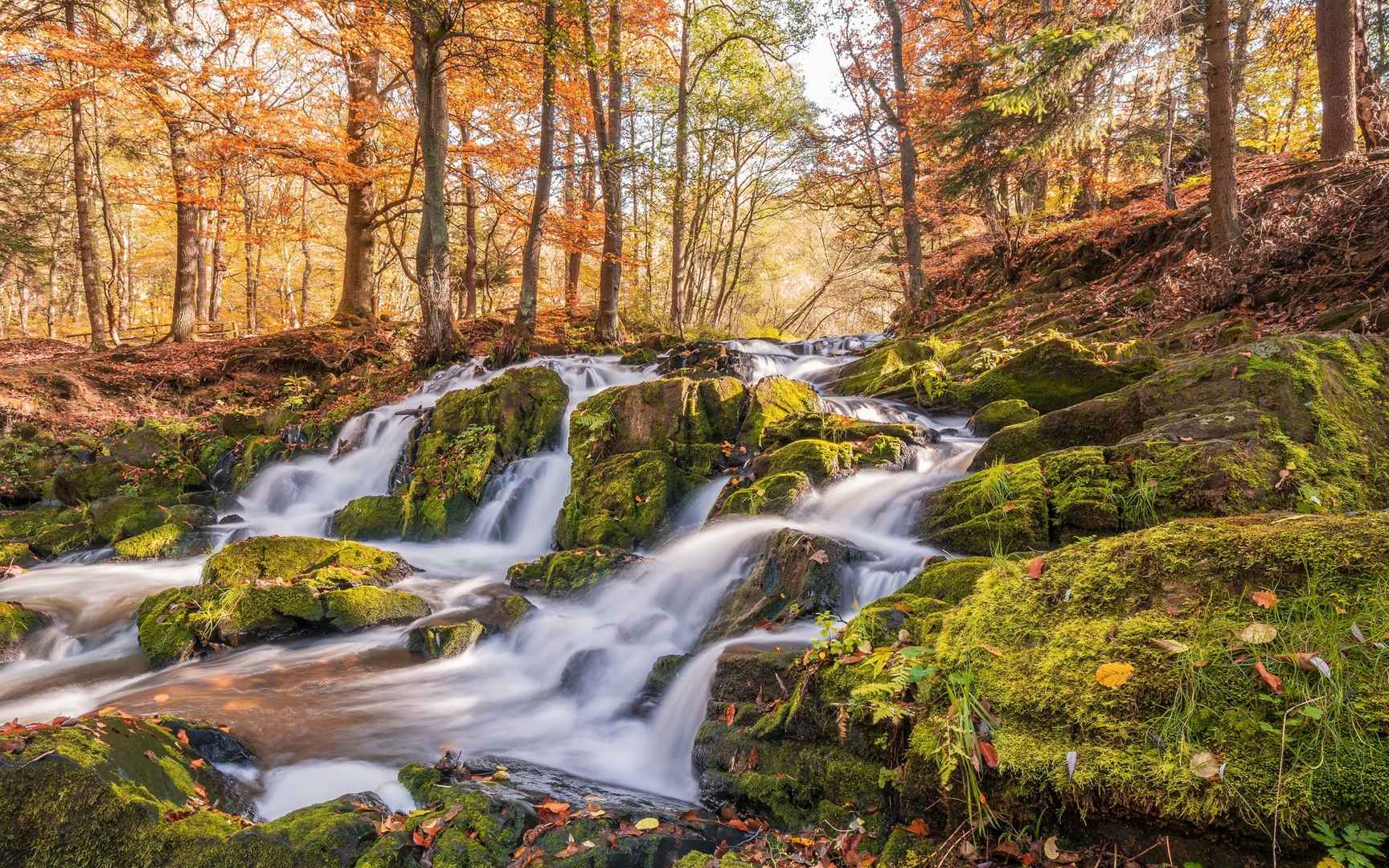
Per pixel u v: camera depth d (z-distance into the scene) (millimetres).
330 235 38250
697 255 33906
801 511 6512
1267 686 2291
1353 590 2406
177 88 16094
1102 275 13789
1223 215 9727
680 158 21016
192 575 8484
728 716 3926
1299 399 4688
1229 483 4207
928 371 9766
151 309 43656
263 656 6020
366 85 18812
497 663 5855
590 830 3309
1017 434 6141
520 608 6500
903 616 3652
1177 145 17094
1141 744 2334
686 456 8391
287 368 17094
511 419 10430
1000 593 3102
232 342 18359
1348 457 4449
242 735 4566
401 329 18672
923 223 20062
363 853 3070
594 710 5012
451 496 9867
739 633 5062
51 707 5297
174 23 17125
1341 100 11547
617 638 5746
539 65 14977
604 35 16469
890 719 3051
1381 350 5355
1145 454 4715
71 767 3123
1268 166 14297
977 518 5156
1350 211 8531
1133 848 2281
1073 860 2348
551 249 33406
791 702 3605
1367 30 14586
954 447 7383
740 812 3537
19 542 9773
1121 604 2773
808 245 42406
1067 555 3113
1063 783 2379
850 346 15703
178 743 3988
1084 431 5789
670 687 4711
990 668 2818
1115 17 10555
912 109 18094
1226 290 9141
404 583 7637
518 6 14266
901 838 2725
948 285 19062
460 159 18781
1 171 21719
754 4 19500
